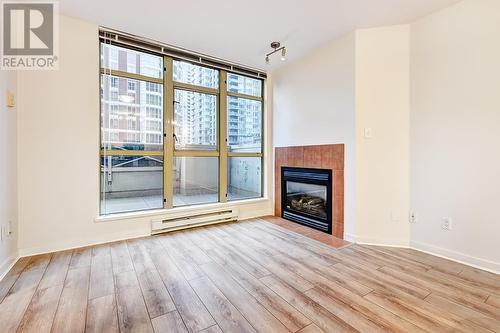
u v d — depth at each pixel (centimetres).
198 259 243
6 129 212
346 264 233
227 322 151
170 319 153
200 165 369
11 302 169
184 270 219
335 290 188
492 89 215
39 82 246
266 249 271
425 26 257
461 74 233
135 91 313
